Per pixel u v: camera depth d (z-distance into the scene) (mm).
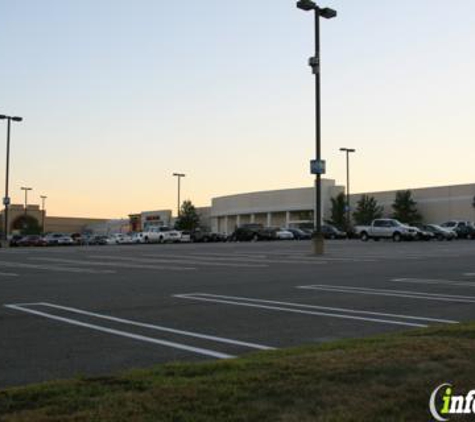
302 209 99312
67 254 37062
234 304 12531
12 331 9398
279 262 26109
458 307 12070
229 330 9492
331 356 6504
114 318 10695
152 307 12109
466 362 6133
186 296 13945
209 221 124125
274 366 6074
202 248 44969
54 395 5168
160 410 4711
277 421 4477
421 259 27750
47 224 147625
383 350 6758
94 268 23344
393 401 4898
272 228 72938
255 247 45500
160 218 118750
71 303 12742
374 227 59156
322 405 4812
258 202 107812
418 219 87375
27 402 4984
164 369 6141
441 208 86875
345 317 10805
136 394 5141
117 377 5797
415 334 8109
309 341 8602
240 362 6363
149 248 47062
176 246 51562
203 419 4512
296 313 11281
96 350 7961
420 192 89625
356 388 5254
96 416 4578
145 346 8219
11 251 43500
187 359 7406
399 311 11539
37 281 17797
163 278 18609
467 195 83750
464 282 17031
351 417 4547
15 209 131000
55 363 7223
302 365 6074
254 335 9062
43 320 10477
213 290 15203
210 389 5246
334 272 20578
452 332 8070
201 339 8727
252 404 4844
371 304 12523
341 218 90375
